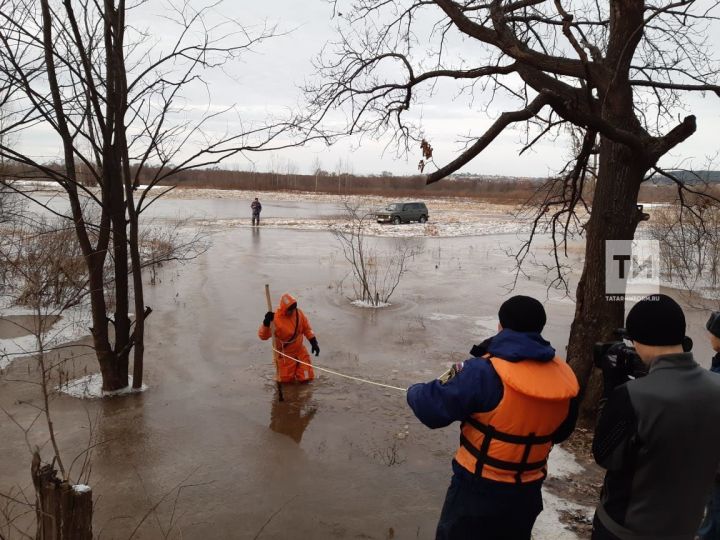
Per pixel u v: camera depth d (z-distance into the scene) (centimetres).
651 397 227
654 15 514
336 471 550
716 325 366
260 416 676
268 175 9669
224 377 807
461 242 2748
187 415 674
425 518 473
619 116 584
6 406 681
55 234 1134
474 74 597
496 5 575
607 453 236
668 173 666
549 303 1373
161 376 805
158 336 1009
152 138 685
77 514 289
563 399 263
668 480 226
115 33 648
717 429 225
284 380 781
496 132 471
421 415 273
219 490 512
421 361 898
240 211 4462
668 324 232
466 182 9588
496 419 264
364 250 2295
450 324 1138
